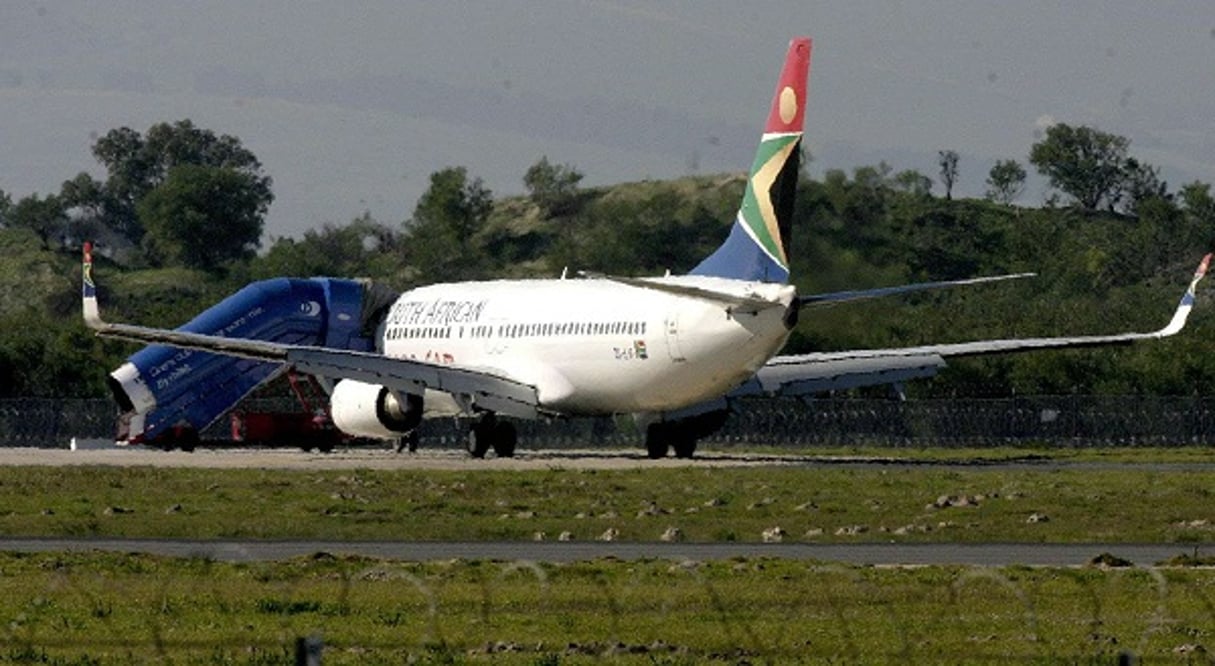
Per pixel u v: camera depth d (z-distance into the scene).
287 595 114.44
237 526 159.50
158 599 112.69
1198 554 139.62
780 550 143.88
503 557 138.38
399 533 156.12
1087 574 123.75
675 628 102.94
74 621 104.50
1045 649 96.06
